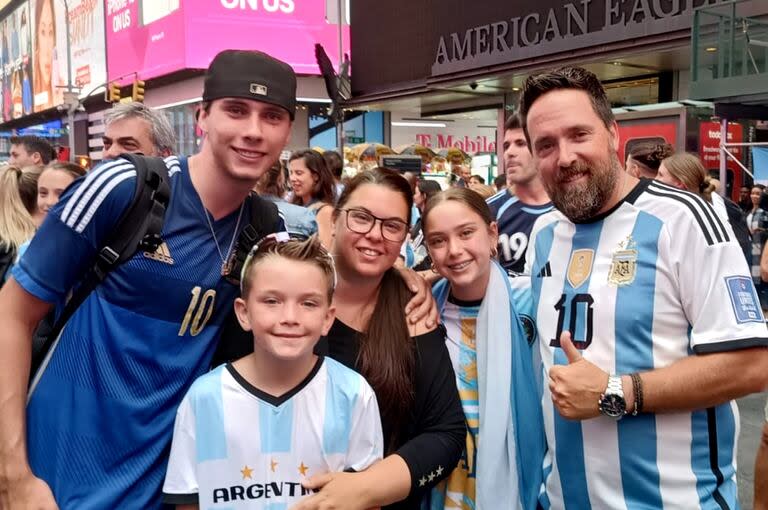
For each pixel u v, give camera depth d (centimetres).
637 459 171
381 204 198
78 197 167
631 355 171
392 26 1875
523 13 1372
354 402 177
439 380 198
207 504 168
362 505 169
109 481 173
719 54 835
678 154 441
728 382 160
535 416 197
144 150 314
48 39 4334
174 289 176
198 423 170
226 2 2586
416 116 2781
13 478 165
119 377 173
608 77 1427
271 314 167
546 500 192
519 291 212
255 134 174
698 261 166
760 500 289
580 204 179
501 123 1783
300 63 2673
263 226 193
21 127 5488
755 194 839
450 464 191
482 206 208
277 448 170
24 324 169
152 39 2852
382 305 204
